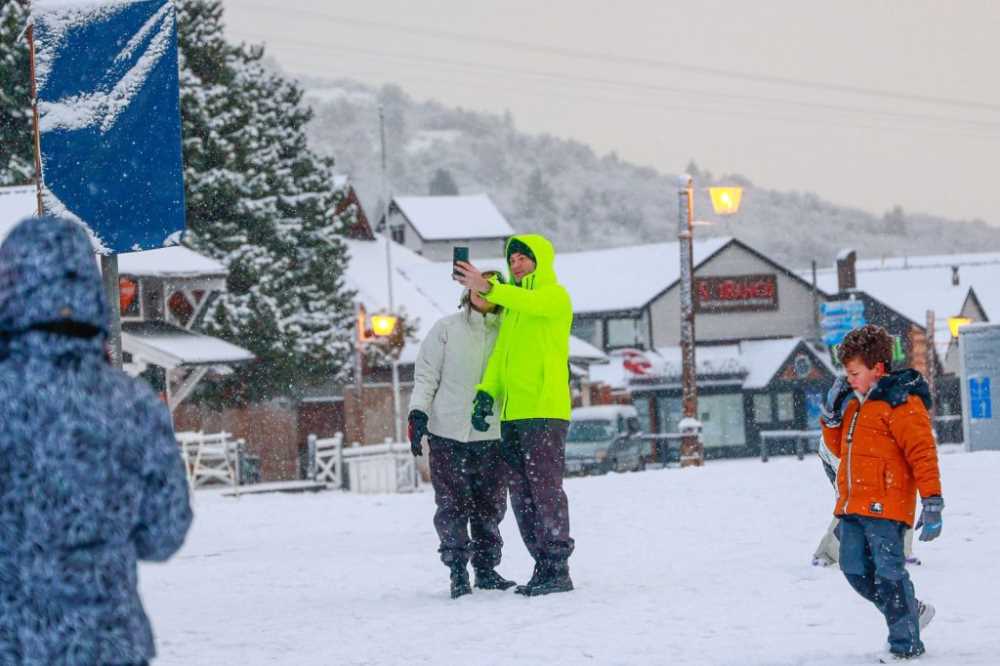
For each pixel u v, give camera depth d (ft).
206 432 169.48
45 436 13.12
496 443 38.37
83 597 12.99
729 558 43.21
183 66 166.91
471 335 38.45
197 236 160.76
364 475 145.48
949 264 381.60
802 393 264.52
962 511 50.29
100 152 37.96
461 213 366.02
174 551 13.94
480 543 39.27
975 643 27.14
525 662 27.89
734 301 281.13
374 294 220.02
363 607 37.52
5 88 149.07
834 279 332.39
